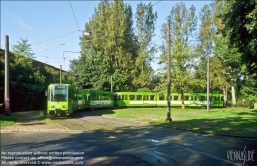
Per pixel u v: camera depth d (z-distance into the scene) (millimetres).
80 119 24156
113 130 16969
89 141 12414
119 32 55125
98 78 57188
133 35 58969
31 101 35781
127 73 59344
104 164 8148
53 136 13898
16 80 32781
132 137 14109
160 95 50844
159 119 25328
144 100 50750
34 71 39438
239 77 53750
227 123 21797
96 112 34938
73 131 15945
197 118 26938
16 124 18484
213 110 42344
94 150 10312
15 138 13078
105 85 57094
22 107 34031
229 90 67000
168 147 11258
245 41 17281
